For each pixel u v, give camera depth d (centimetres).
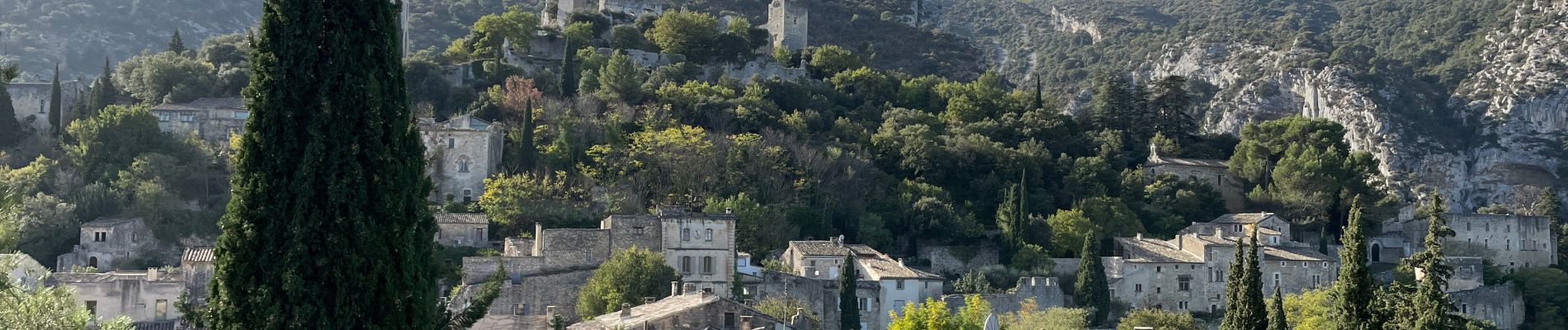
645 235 17138
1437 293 9550
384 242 5700
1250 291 10825
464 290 15712
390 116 5797
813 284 17650
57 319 5941
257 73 5697
